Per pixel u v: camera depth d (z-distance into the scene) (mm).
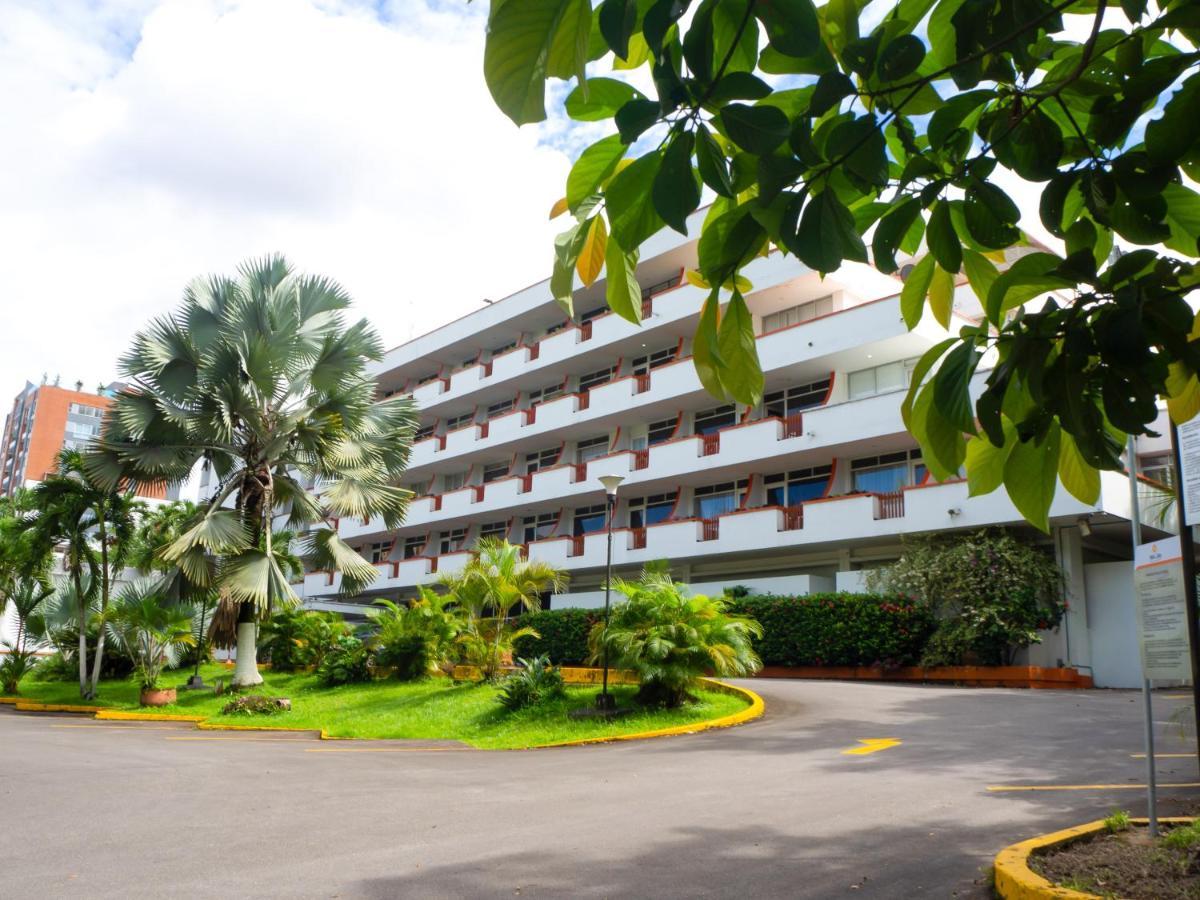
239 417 20688
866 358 24297
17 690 26562
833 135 1500
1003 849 5527
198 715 19938
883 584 21344
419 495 43031
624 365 32688
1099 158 1823
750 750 10906
